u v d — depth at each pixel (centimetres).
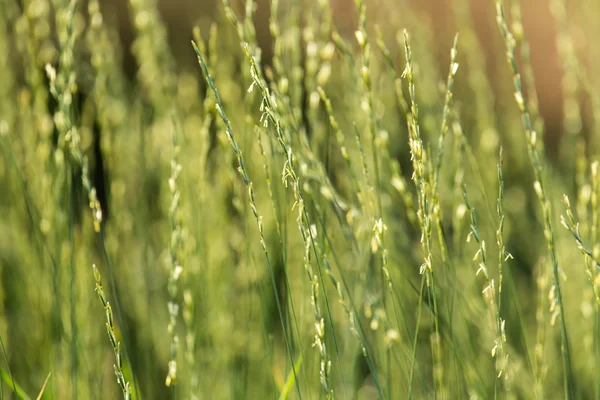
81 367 104
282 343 114
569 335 112
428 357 110
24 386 108
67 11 101
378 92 116
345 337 107
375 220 95
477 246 115
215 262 113
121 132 120
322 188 98
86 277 106
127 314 114
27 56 111
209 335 111
